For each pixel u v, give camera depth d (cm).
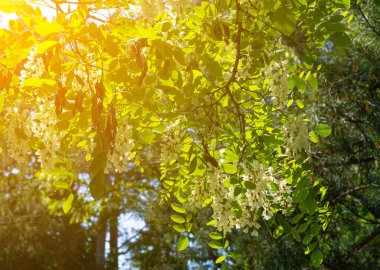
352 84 675
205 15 320
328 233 696
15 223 1231
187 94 350
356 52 651
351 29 637
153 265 1348
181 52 287
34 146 336
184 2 319
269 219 379
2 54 288
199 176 370
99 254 1330
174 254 1242
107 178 1107
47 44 267
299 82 339
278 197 370
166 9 329
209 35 325
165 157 350
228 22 344
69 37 276
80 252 1501
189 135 363
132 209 1112
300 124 331
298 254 690
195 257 969
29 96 332
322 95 671
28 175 1189
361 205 787
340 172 680
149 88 327
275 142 355
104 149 251
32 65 330
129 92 318
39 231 1278
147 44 293
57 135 338
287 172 351
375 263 766
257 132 369
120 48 307
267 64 339
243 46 345
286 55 550
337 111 661
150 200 1105
